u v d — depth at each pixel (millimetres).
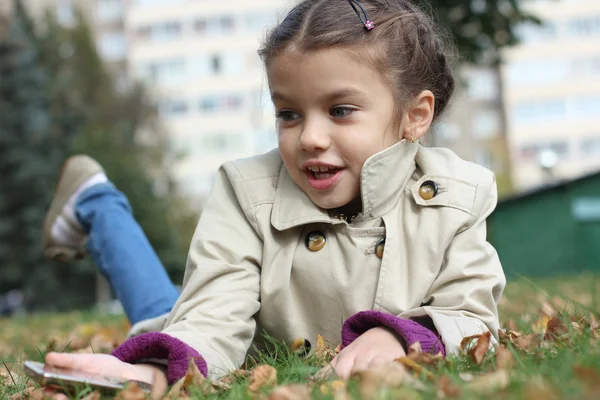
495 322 2506
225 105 51062
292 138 2488
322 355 2396
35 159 26125
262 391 1973
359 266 2527
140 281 3250
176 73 51500
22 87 26781
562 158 49438
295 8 2557
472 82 13180
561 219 17375
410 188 2604
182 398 1971
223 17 51344
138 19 51719
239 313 2457
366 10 2531
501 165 48844
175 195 30516
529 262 17469
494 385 1760
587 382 1655
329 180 2479
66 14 50094
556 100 49406
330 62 2412
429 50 2697
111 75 31469
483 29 12688
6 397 2344
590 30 49375
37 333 5730
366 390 1788
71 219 3494
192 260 2566
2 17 33156
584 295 6129
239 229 2607
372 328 2281
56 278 26031
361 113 2453
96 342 4270
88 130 27500
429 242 2523
